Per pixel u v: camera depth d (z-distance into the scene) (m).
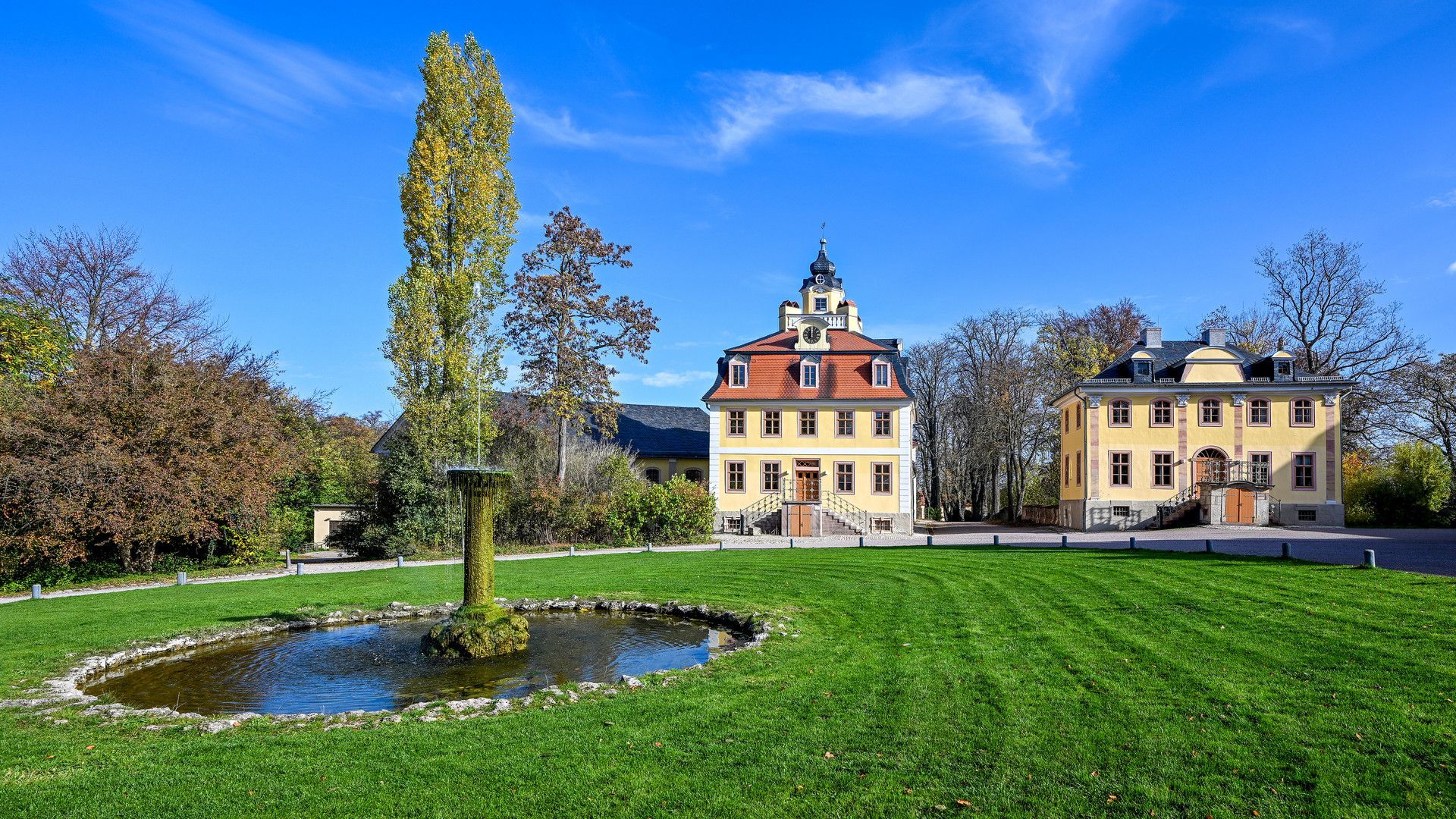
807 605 15.90
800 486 41.31
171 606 17.42
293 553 35.59
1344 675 8.95
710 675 10.30
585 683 10.05
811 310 59.53
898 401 41.00
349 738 7.82
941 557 23.08
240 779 6.67
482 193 32.28
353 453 53.94
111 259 35.03
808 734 7.62
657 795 6.20
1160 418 38.25
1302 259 46.44
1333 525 36.34
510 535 33.53
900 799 6.06
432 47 32.34
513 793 6.29
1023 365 56.56
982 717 8.02
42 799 6.23
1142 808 5.82
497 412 35.06
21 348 28.22
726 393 42.06
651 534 34.47
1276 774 6.36
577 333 37.09
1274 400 37.50
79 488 22.17
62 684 10.66
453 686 10.91
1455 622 11.01
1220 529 34.69
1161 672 9.49
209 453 24.72
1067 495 43.88
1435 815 5.59
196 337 33.84
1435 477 36.38
